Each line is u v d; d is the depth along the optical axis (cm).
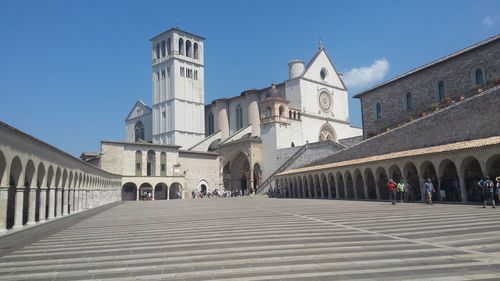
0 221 2062
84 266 1115
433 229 1584
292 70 9706
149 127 11906
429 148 3672
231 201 5400
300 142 8819
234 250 1277
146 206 4691
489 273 856
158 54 11531
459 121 3691
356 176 4650
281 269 973
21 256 1313
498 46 4606
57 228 2239
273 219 2341
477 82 4869
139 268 1057
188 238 1617
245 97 10300
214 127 11044
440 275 854
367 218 2167
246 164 8994
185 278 923
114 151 7775
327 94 9650
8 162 2084
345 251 1181
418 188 4019
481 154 2945
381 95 6462
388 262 1007
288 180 6800
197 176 8950
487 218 1881
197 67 11419
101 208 4516
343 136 9850
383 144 4653
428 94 5572
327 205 3550
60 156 3191
